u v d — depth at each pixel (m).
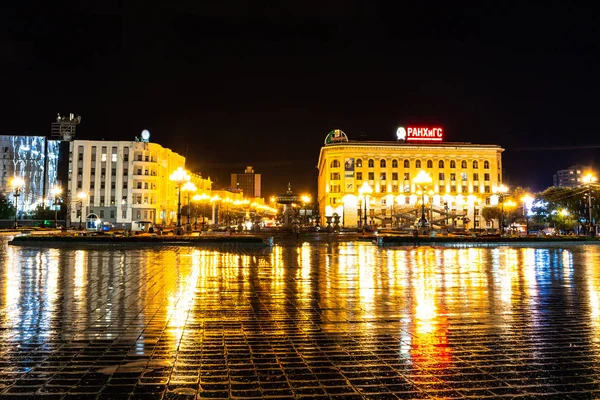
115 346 6.47
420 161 107.81
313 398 4.58
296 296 11.16
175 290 12.05
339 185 105.88
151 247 32.84
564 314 8.89
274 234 62.16
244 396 4.62
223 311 9.15
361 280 14.47
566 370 5.50
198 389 4.80
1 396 4.59
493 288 12.62
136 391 4.73
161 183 94.06
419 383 5.03
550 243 38.59
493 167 108.69
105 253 26.42
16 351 6.20
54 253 26.23
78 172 87.56
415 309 9.43
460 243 37.62
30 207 91.19
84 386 4.88
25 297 10.77
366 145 106.19
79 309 9.27
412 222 66.81
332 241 47.59
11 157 91.44
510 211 81.12
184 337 7.02
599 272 17.14
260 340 6.86
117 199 87.38
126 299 10.55
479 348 6.44
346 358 5.94
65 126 101.62
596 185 61.81
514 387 4.91
